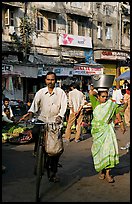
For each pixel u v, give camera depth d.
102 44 30.44
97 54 29.17
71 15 27.59
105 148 6.41
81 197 5.61
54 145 5.99
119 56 30.11
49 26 26.12
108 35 31.14
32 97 23.73
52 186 6.21
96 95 6.82
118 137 12.41
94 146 6.56
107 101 6.63
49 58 26.00
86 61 28.33
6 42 23.44
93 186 6.26
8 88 20.91
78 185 6.31
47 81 6.52
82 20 28.69
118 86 28.94
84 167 7.74
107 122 6.54
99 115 6.54
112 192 5.90
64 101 6.52
